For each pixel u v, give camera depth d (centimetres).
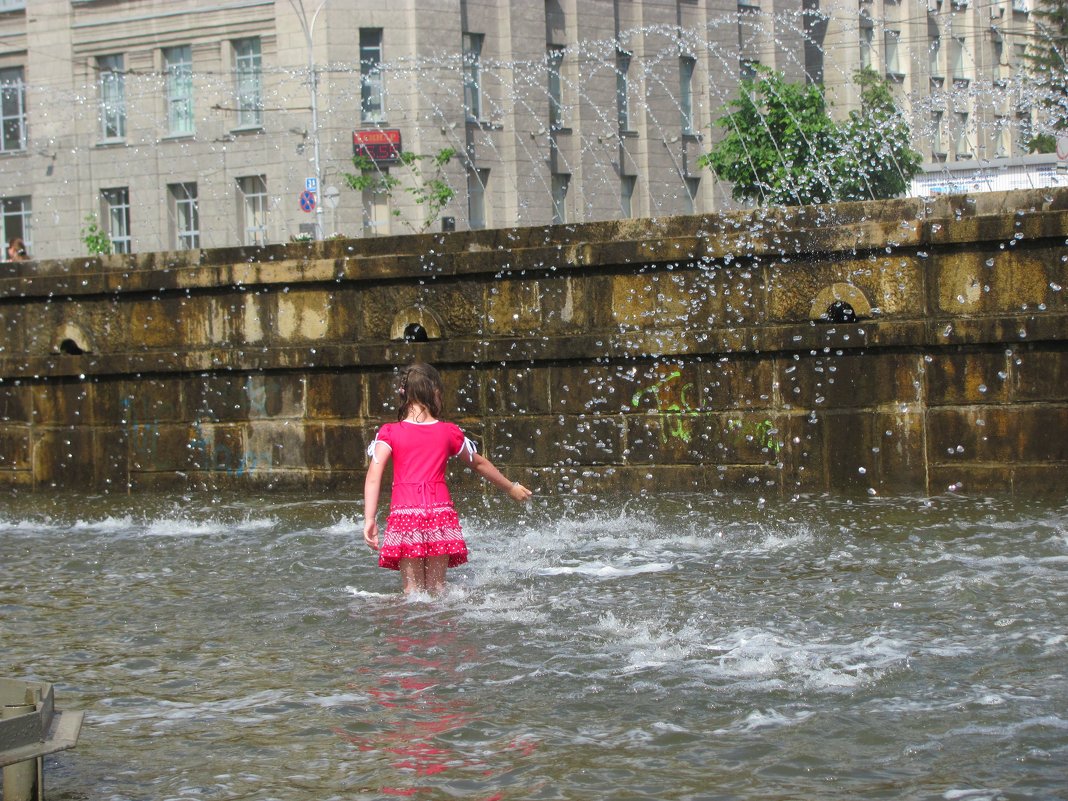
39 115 5488
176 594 1231
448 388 1928
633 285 1809
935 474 1664
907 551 1288
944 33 5384
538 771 716
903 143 3925
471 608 1099
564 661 922
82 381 2175
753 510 1606
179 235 5334
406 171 4975
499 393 1897
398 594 1170
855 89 5241
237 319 2066
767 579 1183
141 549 1524
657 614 1055
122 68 5353
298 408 2033
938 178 3403
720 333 1752
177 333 2111
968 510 1520
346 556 1407
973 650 916
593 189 5341
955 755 720
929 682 846
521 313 1877
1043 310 1596
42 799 676
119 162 5362
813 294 1714
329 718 819
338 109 4959
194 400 2102
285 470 2044
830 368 1712
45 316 2203
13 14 5497
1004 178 3316
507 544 1423
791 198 4019
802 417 1731
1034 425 1611
